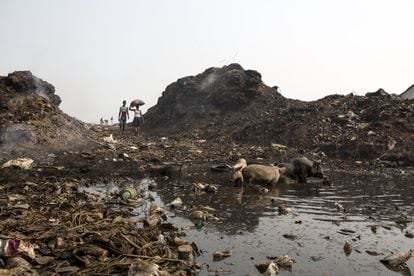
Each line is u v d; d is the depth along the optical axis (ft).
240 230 23.52
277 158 61.00
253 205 30.50
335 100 90.22
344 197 34.35
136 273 15.08
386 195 35.40
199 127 103.60
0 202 26.66
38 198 28.45
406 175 48.26
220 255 18.88
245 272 17.04
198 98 119.34
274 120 84.99
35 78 72.69
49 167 42.29
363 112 77.71
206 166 51.90
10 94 63.82
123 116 93.56
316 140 70.03
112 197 31.19
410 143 61.52
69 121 63.87
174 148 67.26
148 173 44.21
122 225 22.12
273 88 118.32
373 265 18.17
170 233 22.29
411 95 91.81
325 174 49.19
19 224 21.22
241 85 112.27
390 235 22.94
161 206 29.27
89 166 44.65
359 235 22.85
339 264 18.25
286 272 17.20
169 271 16.42
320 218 26.73
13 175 38.04
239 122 98.58
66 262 16.55
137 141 79.77
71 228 20.81
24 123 53.88
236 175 39.27
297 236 22.44
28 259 16.49
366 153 60.80
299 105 97.96
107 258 17.33
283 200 32.71
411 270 17.61
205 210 28.25
